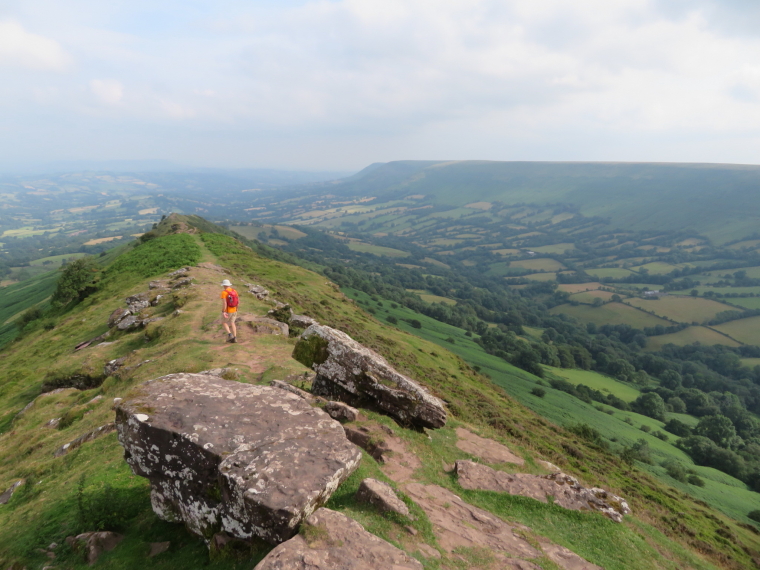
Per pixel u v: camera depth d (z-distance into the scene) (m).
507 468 15.66
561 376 126.81
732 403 119.56
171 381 11.09
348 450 9.62
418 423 15.60
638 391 130.50
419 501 10.45
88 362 29.75
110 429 17.64
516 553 9.30
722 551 22.44
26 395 30.95
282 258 191.62
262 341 26.45
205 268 56.25
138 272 65.00
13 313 99.88
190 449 8.77
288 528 7.31
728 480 71.19
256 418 9.99
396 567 6.80
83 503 11.23
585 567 9.89
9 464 19.47
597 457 44.50
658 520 24.30
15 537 11.48
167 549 9.02
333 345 15.93
